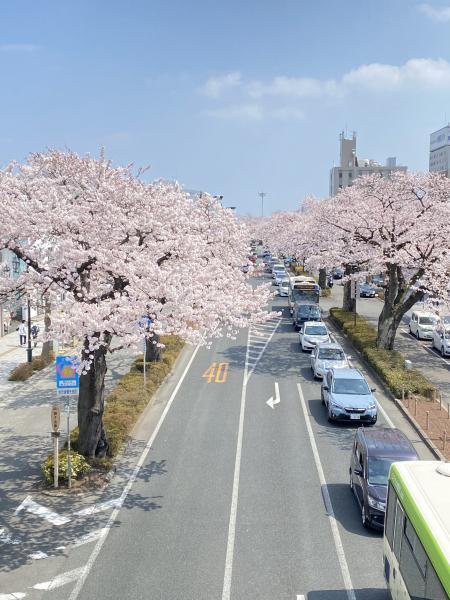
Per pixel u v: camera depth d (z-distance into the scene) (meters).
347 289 49.47
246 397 27.34
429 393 26.59
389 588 10.95
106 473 18.17
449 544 7.94
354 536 14.49
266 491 17.14
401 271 37.03
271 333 43.66
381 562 13.28
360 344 36.19
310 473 18.50
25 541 14.26
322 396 26.39
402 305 34.53
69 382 17.17
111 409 23.28
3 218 17.44
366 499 14.69
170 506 16.16
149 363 31.16
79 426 18.94
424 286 33.81
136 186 20.17
